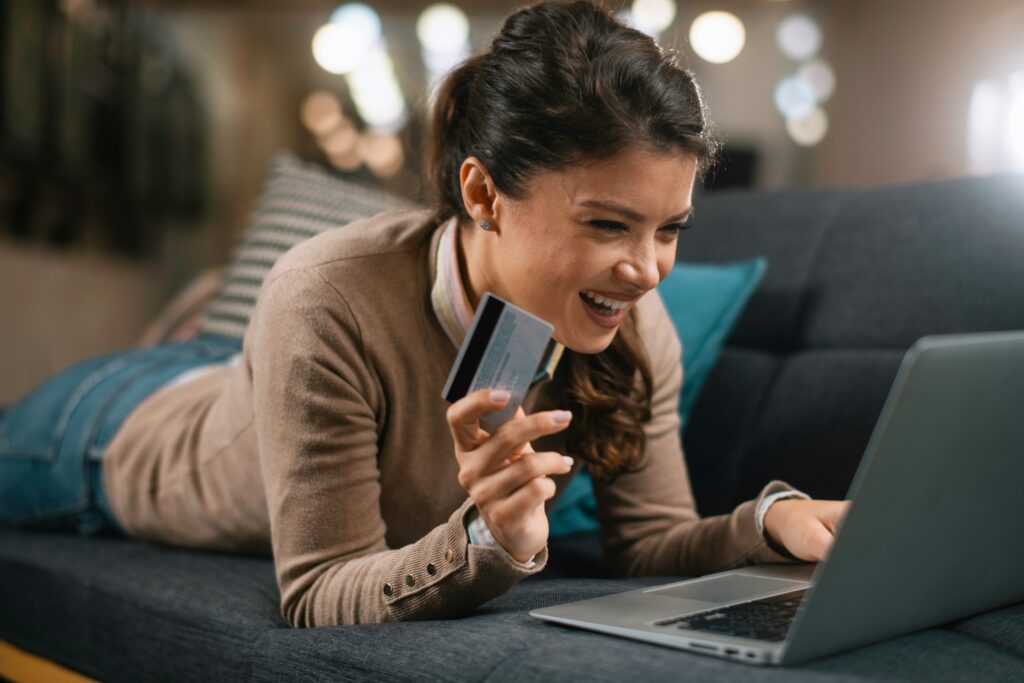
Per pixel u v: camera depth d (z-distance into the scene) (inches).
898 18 219.0
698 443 59.5
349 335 41.4
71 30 169.0
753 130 249.8
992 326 51.1
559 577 50.5
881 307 55.6
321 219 74.9
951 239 54.4
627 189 34.8
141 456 57.1
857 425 52.7
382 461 43.6
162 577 50.3
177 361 65.6
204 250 264.2
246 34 275.7
